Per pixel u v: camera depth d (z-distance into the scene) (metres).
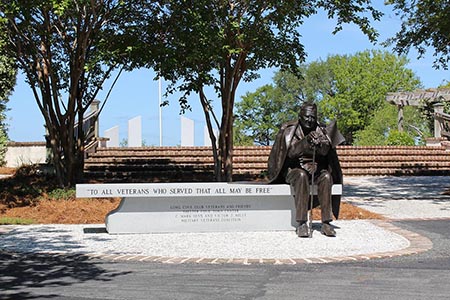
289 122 11.35
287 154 11.16
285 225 11.70
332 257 8.81
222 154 17.48
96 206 14.42
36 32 15.71
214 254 9.15
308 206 11.58
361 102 69.38
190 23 14.66
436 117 32.16
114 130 27.77
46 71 16.61
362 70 70.06
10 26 15.34
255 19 14.97
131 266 8.23
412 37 18.97
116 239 10.67
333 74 73.62
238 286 6.98
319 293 6.62
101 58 14.90
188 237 10.89
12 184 17.78
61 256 9.00
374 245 9.84
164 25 16.14
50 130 16.72
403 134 33.44
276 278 7.40
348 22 16.02
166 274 7.68
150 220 11.45
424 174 25.73
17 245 9.98
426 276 7.47
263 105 65.62
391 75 69.94
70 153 16.73
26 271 7.91
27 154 26.88
